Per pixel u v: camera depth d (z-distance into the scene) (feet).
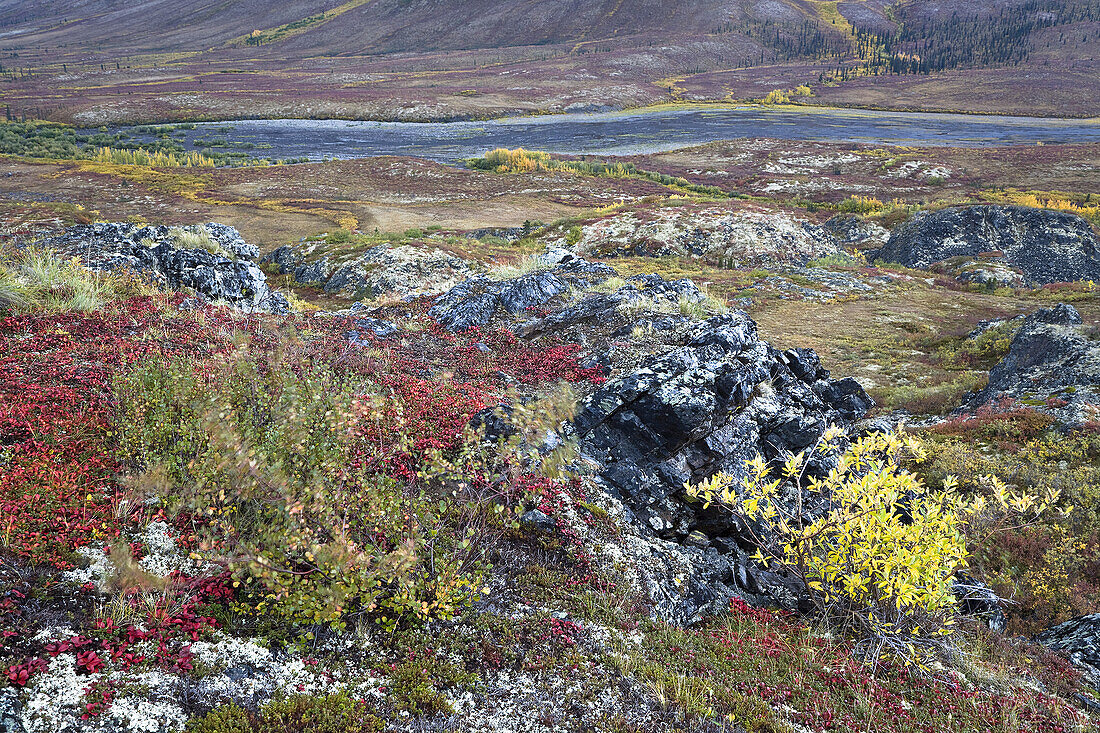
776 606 29.22
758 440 38.88
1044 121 615.57
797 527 33.91
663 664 21.49
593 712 18.51
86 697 15.28
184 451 24.12
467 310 61.82
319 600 19.44
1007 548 40.45
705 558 30.86
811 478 29.27
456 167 362.94
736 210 219.41
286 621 19.19
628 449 34.73
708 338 43.96
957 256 189.37
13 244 61.62
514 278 71.97
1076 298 136.26
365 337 52.44
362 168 341.00
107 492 22.81
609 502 31.04
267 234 206.80
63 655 16.06
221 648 17.67
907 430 61.31
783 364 45.39
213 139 464.65
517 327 57.00
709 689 20.22
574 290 66.54
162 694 15.94
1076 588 36.65
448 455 29.81
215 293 68.23
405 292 127.34
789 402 42.29
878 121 611.47
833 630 26.55
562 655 20.48
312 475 22.29
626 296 57.93
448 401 35.88
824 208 295.48
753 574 30.91
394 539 22.27
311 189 295.48
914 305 136.26
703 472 35.96
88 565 19.42
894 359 98.48
